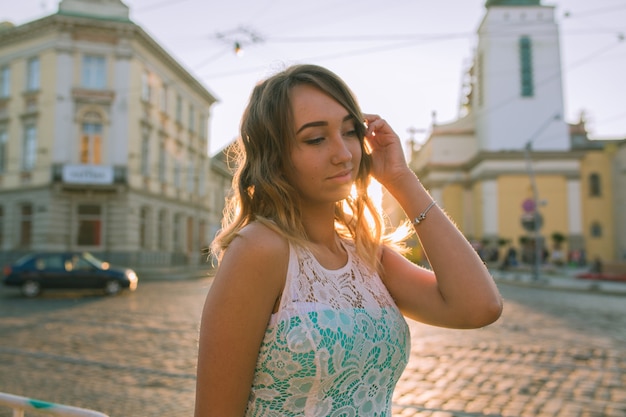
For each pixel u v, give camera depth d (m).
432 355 6.81
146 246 27.62
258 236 1.04
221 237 1.18
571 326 9.53
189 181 33.41
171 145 30.50
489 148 40.28
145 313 11.32
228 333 0.98
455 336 8.30
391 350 1.12
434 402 4.81
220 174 39.78
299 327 1.00
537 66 40.00
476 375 5.78
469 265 1.17
